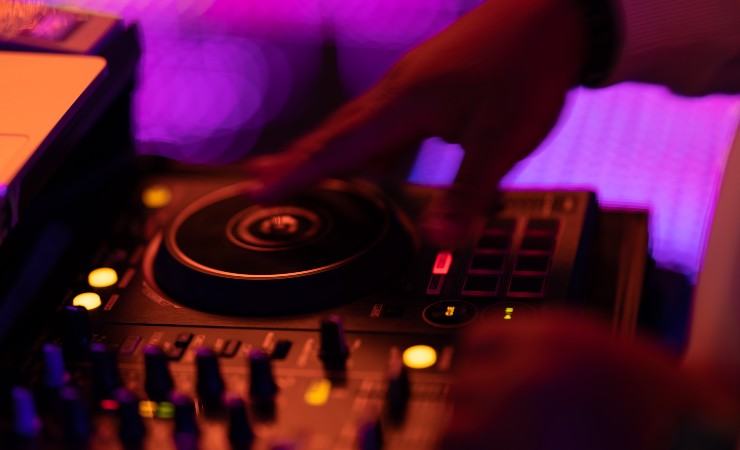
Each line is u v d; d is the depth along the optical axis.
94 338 0.66
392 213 0.75
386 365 0.61
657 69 0.88
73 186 0.81
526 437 0.40
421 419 0.55
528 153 0.73
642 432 0.38
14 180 0.59
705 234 0.67
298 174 0.74
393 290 0.69
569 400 0.40
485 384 0.42
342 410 0.57
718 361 0.48
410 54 0.76
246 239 0.72
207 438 0.56
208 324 0.67
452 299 0.67
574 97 1.33
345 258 0.69
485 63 0.71
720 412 0.38
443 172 1.23
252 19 1.82
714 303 0.59
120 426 0.56
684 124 1.26
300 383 0.59
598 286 0.72
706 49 0.87
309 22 1.84
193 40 1.79
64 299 0.71
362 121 0.73
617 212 0.81
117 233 0.79
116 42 0.80
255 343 0.64
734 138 0.74
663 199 1.13
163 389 0.60
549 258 0.71
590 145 1.25
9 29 0.77
